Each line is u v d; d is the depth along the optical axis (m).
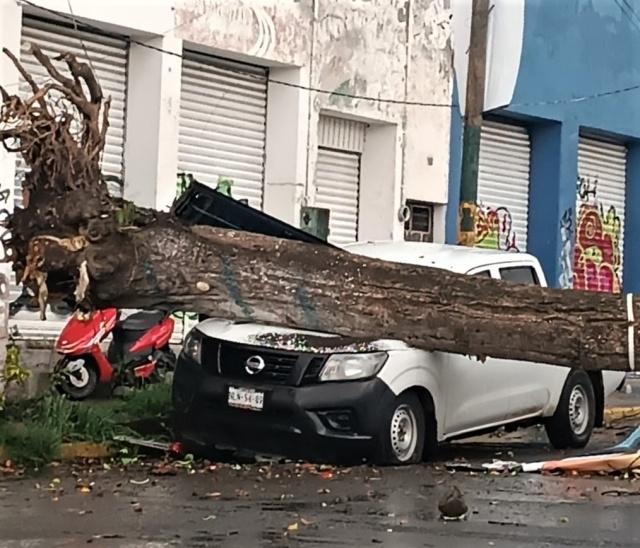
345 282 9.66
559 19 22.16
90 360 13.51
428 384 10.81
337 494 9.13
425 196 19.81
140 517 8.10
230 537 7.45
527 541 7.45
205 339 10.83
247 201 17.39
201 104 16.67
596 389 13.75
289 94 17.50
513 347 9.77
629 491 9.56
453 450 12.75
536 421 12.69
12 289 14.05
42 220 9.04
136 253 9.26
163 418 12.09
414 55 19.47
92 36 15.16
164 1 15.43
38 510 8.38
